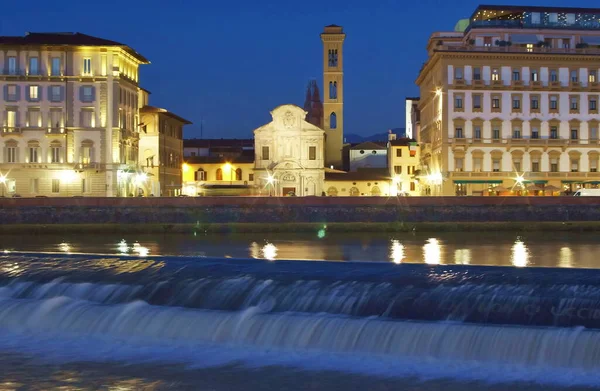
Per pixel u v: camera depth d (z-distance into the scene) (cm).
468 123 11950
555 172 12050
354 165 16512
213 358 2558
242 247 7112
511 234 8881
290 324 2727
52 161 11669
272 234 8856
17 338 2852
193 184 14638
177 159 15038
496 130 12006
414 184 15225
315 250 6788
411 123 18788
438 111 12288
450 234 8888
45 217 8919
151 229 8881
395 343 2562
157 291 3212
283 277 3183
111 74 11719
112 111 11712
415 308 2800
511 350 2450
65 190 11662
